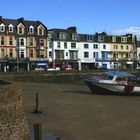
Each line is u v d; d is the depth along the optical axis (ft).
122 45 360.89
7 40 290.56
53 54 314.76
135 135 65.00
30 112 87.51
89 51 338.54
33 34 302.25
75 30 331.98
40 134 48.52
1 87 48.03
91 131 68.03
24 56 297.53
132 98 119.14
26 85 179.73
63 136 64.39
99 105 100.32
